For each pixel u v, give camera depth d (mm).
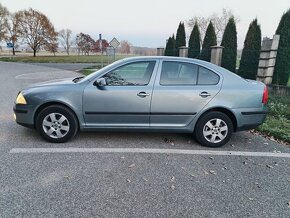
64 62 35750
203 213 2580
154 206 2666
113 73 4227
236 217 2537
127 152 4055
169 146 4391
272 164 3826
